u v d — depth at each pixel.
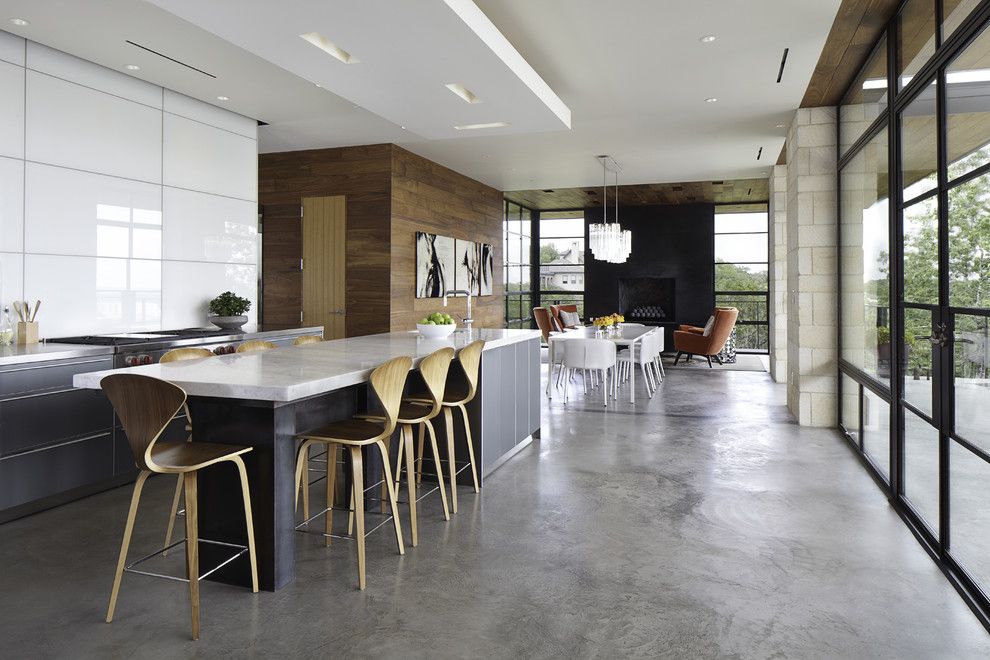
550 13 4.20
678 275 13.05
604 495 4.15
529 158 8.66
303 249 8.07
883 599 2.73
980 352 2.63
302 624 2.52
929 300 3.33
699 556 3.19
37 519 3.70
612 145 7.91
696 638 2.43
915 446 3.65
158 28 4.21
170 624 2.52
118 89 5.03
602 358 7.26
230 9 3.26
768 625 2.52
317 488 4.27
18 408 3.68
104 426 4.18
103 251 4.91
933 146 3.25
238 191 6.27
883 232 4.37
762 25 4.33
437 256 8.91
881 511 3.84
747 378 9.67
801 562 3.12
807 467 4.80
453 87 4.66
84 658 2.28
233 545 2.77
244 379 2.74
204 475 2.90
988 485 2.56
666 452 5.27
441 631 2.47
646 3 4.04
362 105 5.05
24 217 4.36
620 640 2.41
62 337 4.61
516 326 13.09
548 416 6.80
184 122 5.64
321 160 7.96
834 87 5.59
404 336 5.11
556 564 3.09
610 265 13.40
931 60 3.21
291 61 4.04
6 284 4.26
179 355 3.54
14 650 2.33
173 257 5.52
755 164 9.12
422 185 8.52
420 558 3.16
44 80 4.49
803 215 6.19
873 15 4.08
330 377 2.80
